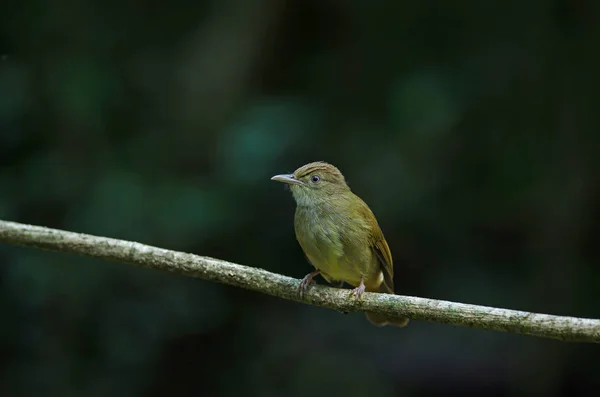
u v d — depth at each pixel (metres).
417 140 13.12
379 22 14.09
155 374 12.42
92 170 12.55
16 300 11.66
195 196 12.38
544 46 13.15
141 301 12.16
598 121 13.01
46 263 11.60
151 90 13.91
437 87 12.95
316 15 14.68
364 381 13.17
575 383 13.10
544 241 13.42
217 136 13.55
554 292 13.21
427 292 13.80
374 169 13.35
